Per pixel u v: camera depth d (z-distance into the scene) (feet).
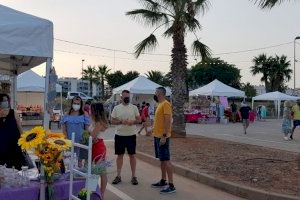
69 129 26.13
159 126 26.91
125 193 26.58
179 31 58.70
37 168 18.03
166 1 57.88
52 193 15.80
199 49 60.34
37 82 82.89
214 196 26.25
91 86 282.77
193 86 240.53
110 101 109.19
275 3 39.27
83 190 16.03
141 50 60.95
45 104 17.49
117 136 29.04
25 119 85.56
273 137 71.92
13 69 30.48
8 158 19.69
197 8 58.08
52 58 17.71
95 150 21.61
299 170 31.94
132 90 103.91
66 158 17.85
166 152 26.71
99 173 16.46
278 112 162.20
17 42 17.01
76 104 26.68
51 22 17.75
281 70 226.79
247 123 78.59
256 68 232.32
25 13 17.87
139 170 35.32
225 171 31.73
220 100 122.72
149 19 59.00
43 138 15.37
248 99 195.11
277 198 24.13
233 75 235.81
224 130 86.84
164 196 26.02
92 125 21.99
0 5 17.88
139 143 52.31
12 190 15.24
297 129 96.84
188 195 26.37
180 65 59.41
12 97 35.12
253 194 25.34
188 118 113.91
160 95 26.91
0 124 19.93
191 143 51.98
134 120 28.94
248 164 34.91
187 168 33.01
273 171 31.65
